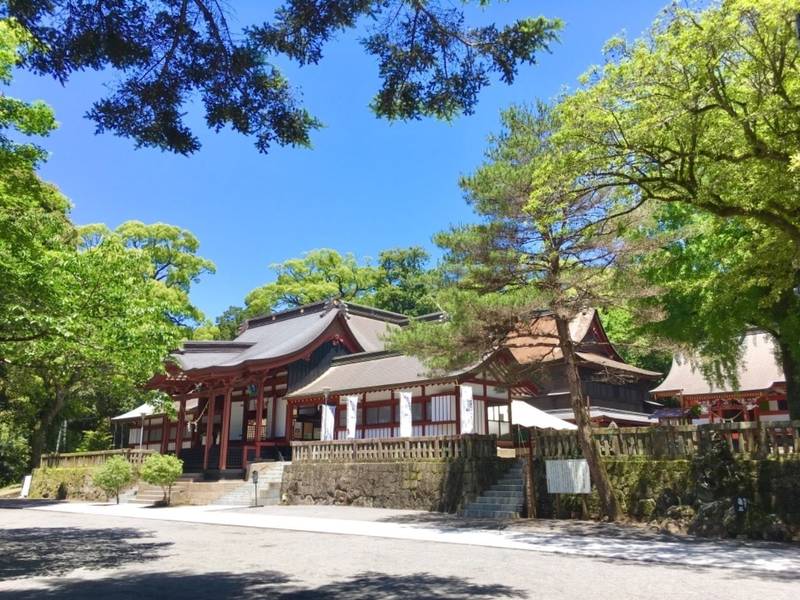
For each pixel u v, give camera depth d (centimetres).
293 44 771
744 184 1255
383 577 941
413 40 779
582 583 888
